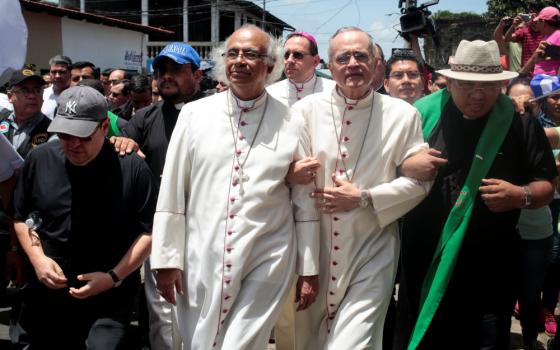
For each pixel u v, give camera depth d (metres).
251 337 3.12
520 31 7.14
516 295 3.55
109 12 31.05
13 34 3.64
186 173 3.34
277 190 3.25
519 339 5.34
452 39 14.98
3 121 5.26
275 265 3.20
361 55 3.30
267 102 3.35
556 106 4.70
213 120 3.32
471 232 3.45
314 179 3.36
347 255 3.40
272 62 3.28
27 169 3.38
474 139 3.46
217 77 3.43
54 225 3.31
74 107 3.19
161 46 25.75
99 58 19.03
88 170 3.30
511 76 3.24
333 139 3.46
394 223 3.54
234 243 3.17
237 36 3.23
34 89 5.16
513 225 3.48
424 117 3.62
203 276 3.22
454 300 3.51
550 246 4.78
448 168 3.48
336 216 3.39
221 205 3.21
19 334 3.40
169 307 4.30
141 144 4.57
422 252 3.57
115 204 3.34
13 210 3.56
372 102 3.47
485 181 3.29
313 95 3.60
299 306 3.37
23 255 3.77
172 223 3.29
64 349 3.37
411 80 4.86
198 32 31.91
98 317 3.35
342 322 3.33
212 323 3.19
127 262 3.33
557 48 6.00
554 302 5.35
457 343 3.55
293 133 3.33
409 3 7.55
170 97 4.46
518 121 3.43
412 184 3.32
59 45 17.50
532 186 3.33
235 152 3.26
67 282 3.32
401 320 3.67
